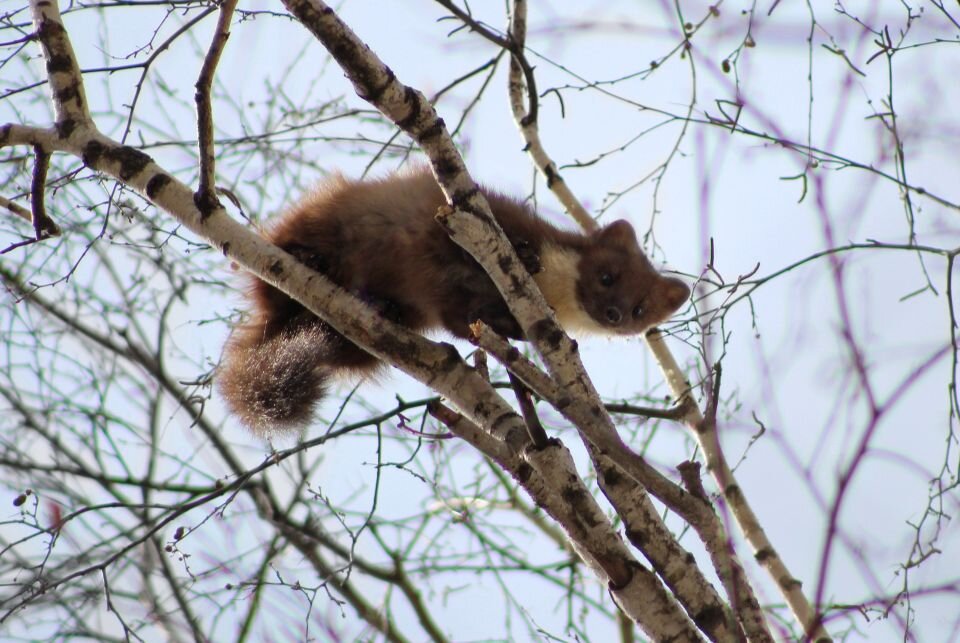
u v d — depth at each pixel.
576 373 8.56
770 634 7.73
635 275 13.34
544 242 12.93
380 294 11.74
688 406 10.73
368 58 8.23
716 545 7.79
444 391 9.16
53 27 9.12
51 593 11.98
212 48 8.43
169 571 12.88
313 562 13.99
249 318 12.30
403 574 14.30
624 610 8.43
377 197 11.68
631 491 8.49
